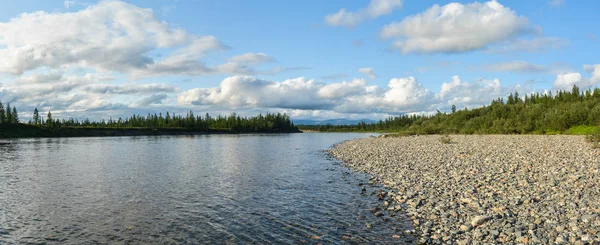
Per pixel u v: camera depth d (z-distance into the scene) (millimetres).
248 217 15617
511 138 57438
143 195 20188
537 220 12477
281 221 14938
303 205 17484
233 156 43969
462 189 18438
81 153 49875
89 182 24484
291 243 12359
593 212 12812
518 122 77250
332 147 60188
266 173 28156
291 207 17156
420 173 24500
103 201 18766
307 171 29078
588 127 65062
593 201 14125
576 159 25828
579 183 17547
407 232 12930
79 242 12719
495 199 15828
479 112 99125
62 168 32219
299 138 118312
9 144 75875
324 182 23641
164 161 38062
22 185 23438
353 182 23312
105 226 14523
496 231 11844
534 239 10898
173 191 21234
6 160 39719
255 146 67062
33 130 125625
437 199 16906
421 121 136125
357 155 40156
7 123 122125
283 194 20078
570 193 15805
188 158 41469
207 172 29016
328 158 39844
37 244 12547
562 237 10773
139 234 13539
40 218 15680
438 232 12523
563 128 69125
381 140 70750
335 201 18125
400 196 17984
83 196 20000
